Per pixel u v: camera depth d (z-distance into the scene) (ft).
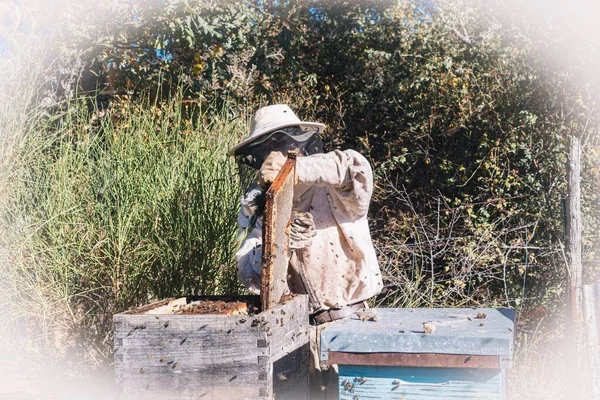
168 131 18.80
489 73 28.55
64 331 16.06
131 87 24.23
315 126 10.81
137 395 8.34
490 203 26.20
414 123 30.09
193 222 15.62
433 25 30.76
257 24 27.91
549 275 24.18
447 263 22.98
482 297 23.89
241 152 10.96
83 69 23.07
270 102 28.12
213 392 8.20
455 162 28.68
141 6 24.41
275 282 8.98
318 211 10.58
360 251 10.51
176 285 15.48
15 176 17.12
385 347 8.06
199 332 8.21
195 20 25.43
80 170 17.48
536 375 17.11
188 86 24.07
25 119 17.75
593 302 16.05
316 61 33.73
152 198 16.15
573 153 16.47
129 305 15.65
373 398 8.22
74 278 16.43
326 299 10.45
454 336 7.86
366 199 10.20
